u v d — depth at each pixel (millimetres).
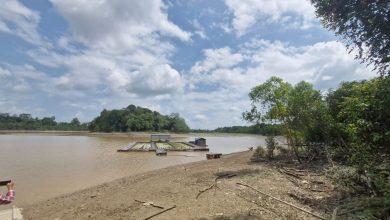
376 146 8648
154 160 27625
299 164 16016
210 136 115812
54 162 24859
